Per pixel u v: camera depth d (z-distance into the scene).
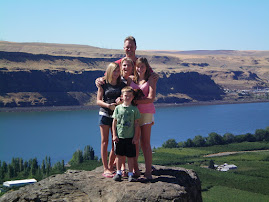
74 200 9.63
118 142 10.52
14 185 95.44
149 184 9.98
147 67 11.48
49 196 9.77
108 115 11.21
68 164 142.50
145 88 11.24
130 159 10.48
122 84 11.41
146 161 10.93
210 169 129.50
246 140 197.75
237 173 126.44
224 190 100.75
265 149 180.62
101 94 11.34
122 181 10.38
